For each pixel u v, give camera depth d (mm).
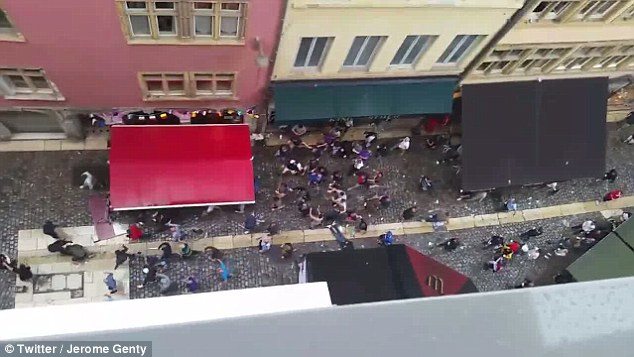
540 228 31953
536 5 23594
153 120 27547
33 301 26234
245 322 5527
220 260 28297
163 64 23578
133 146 26797
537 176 30875
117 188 26375
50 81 23812
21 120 27188
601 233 32031
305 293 7867
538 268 31500
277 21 21797
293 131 30562
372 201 30844
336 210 30188
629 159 34625
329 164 31047
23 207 27453
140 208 26547
